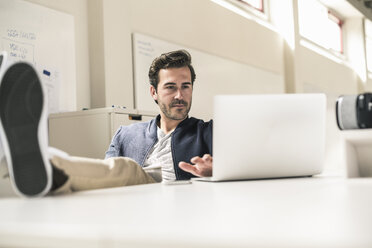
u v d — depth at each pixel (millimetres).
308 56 6746
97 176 1110
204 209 597
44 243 455
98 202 736
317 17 7328
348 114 1135
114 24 3385
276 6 6215
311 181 1142
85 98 3299
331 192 806
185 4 4301
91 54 3346
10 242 478
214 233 397
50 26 3008
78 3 3287
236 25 5109
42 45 2938
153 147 2137
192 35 4367
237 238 373
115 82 3359
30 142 849
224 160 1241
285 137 1266
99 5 3314
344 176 1167
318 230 405
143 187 1101
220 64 4711
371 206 583
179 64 2213
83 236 433
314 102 1283
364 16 8281
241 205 638
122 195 864
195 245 374
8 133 851
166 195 839
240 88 5043
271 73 5734
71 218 531
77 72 3242
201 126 2141
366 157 1182
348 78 8117
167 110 2170
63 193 967
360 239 352
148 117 2795
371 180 1086
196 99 4316
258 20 5727
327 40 7711
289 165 1285
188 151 2070
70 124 2738
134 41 3592
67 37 3143
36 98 856
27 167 859
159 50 3857
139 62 3619
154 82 2287
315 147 1293
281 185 1031
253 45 5426
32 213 600
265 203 657
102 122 2613
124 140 2199
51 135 2803
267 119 1249
